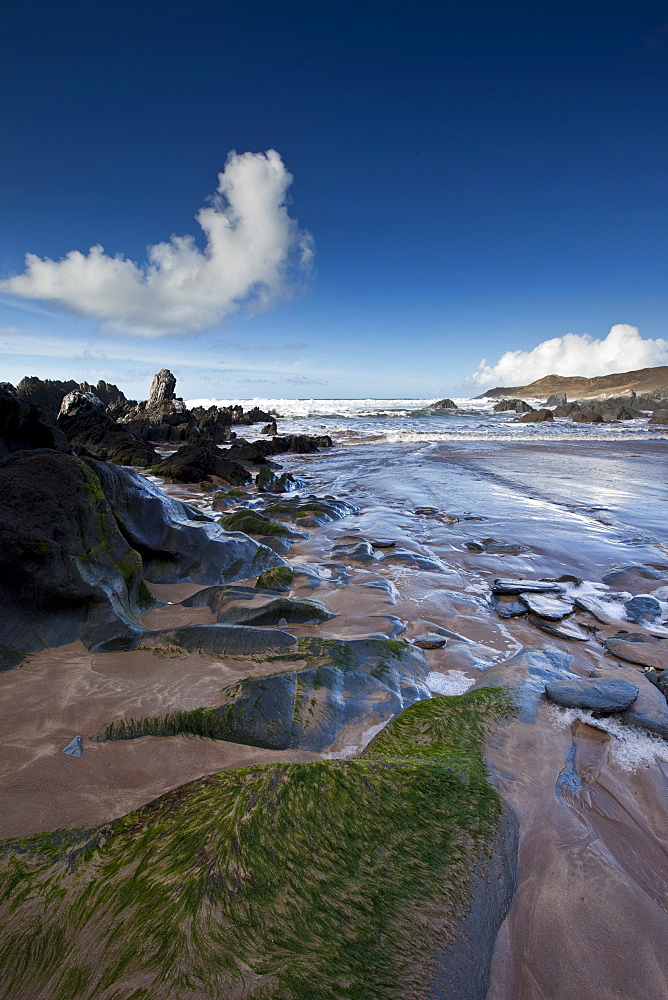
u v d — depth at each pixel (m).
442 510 11.46
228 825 2.12
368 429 40.62
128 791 2.78
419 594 6.29
